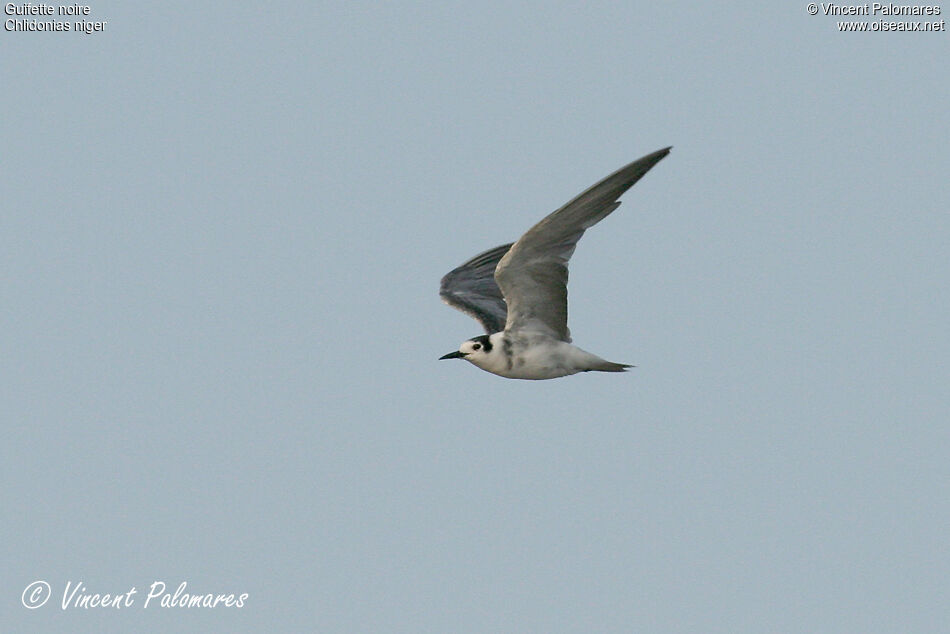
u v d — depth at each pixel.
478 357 19.61
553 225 18.19
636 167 17.84
